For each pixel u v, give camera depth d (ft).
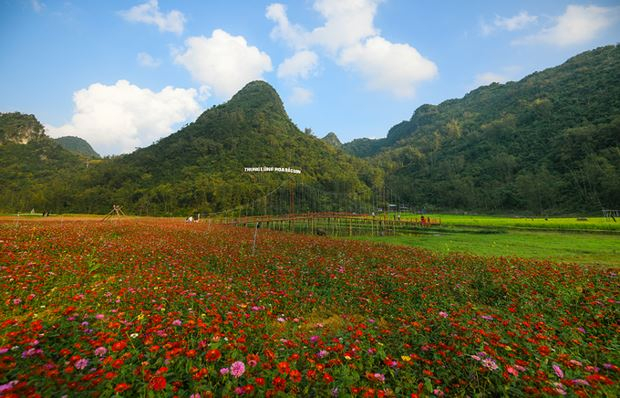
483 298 27.94
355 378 10.97
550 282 30.60
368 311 23.02
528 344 14.14
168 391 9.80
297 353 12.70
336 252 55.98
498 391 11.05
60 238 50.03
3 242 38.04
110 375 9.59
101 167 331.98
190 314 16.24
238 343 12.74
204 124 398.42
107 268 32.04
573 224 123.54
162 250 44.29
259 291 24.32
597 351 14.46
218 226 129.39
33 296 19.35
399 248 66.28
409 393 10.78
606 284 29.45
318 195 252.42
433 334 15.53
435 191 323.78
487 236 107.45
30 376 9.70
